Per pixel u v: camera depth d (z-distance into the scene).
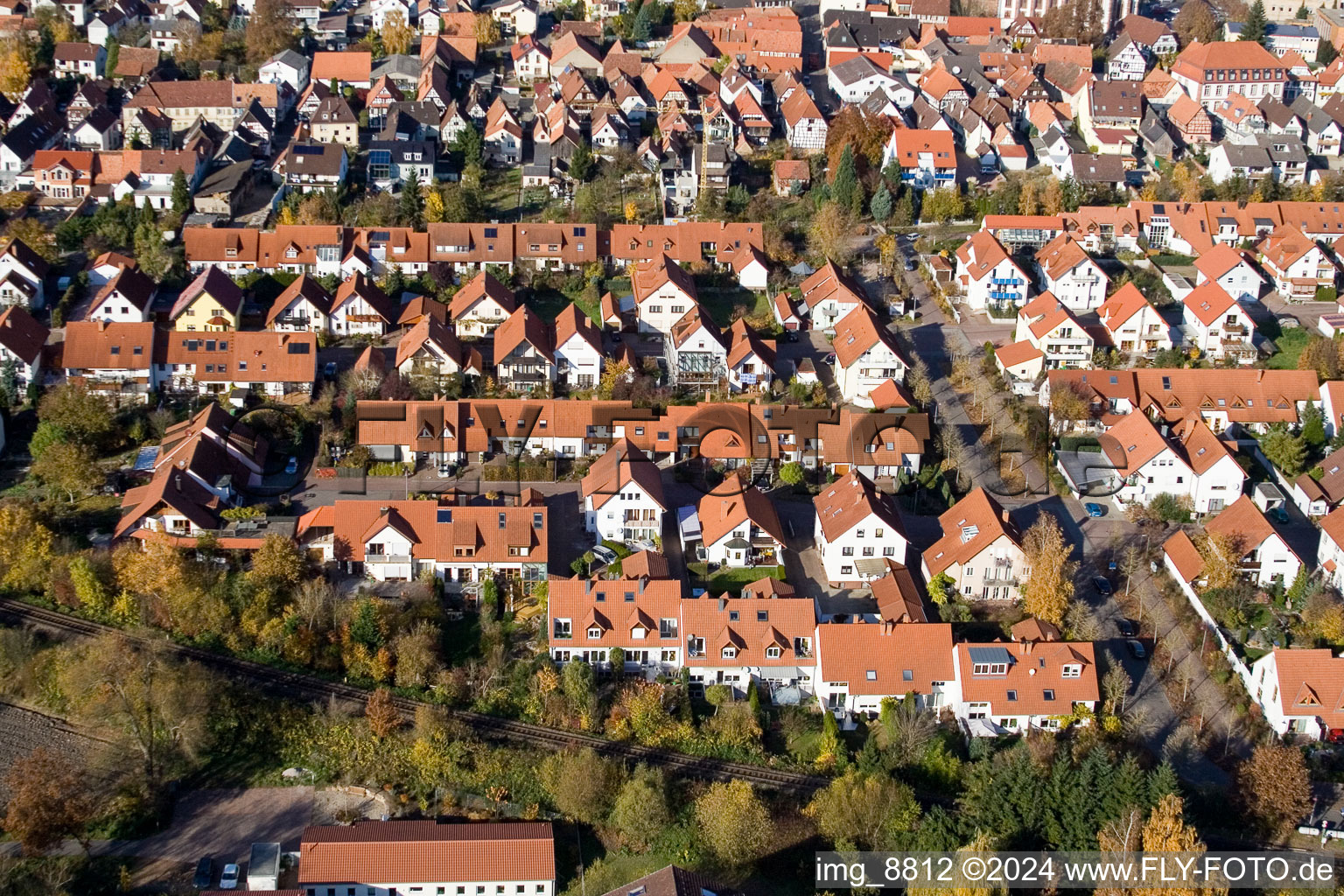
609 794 110.88
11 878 103.19
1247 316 179.12
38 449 148.00
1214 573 135.12
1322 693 119.38
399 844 103.69
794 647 123.56
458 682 121.38
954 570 133.62
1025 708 118.75
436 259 190.88
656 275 181.88
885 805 107.31
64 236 194.00
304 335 164.38
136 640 125.31
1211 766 116.75
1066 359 172.50
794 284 193.62
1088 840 105.50
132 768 113.38
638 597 125.81
